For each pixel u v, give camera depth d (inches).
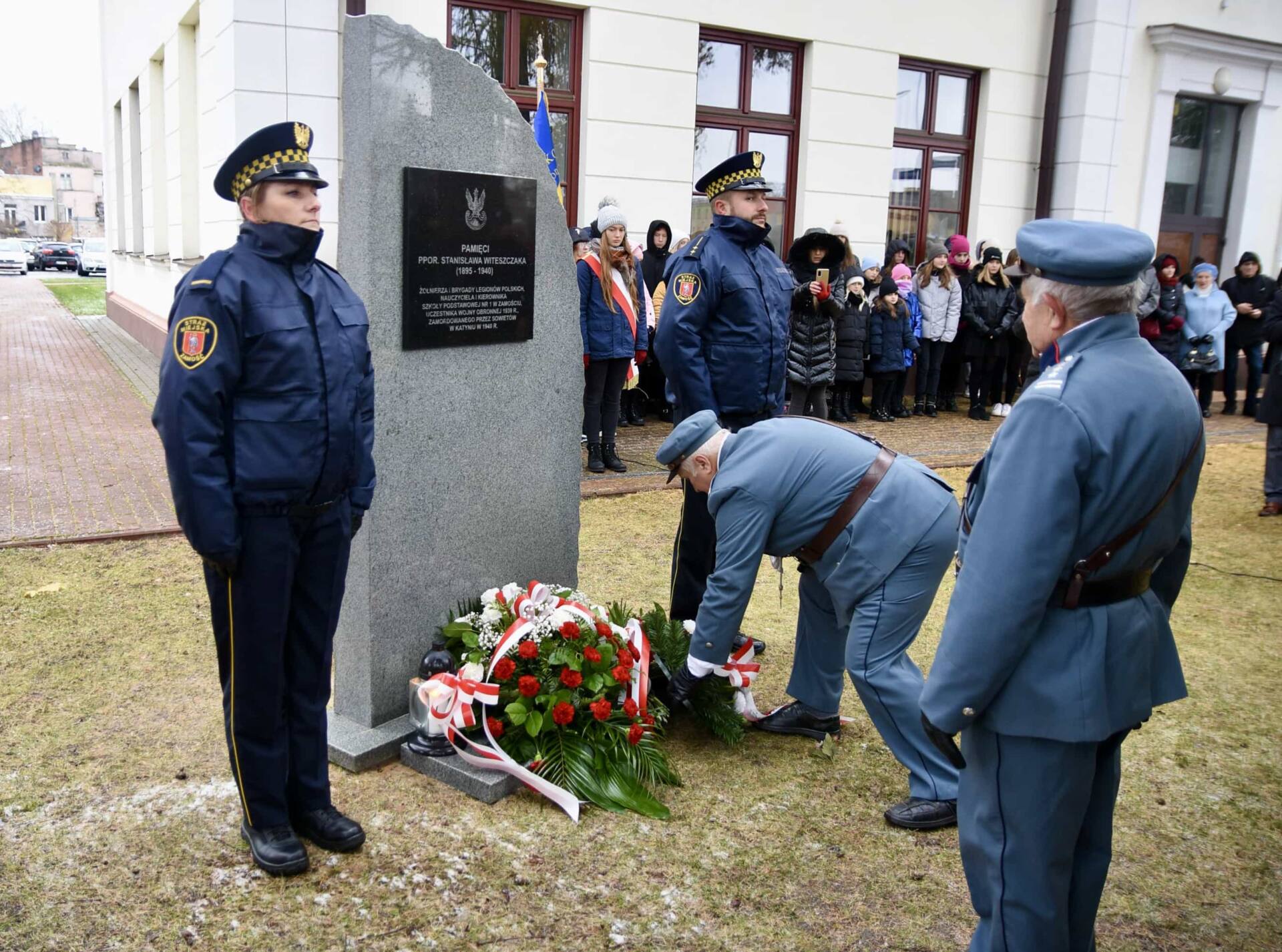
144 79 523.8
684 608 161.0
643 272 347.3
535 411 150.7
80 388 413.7
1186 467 74.0
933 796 119.6
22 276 1678.2
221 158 322.3
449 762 125.7
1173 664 79.4
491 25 343.0
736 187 156.2
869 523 117.6
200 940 95.3
